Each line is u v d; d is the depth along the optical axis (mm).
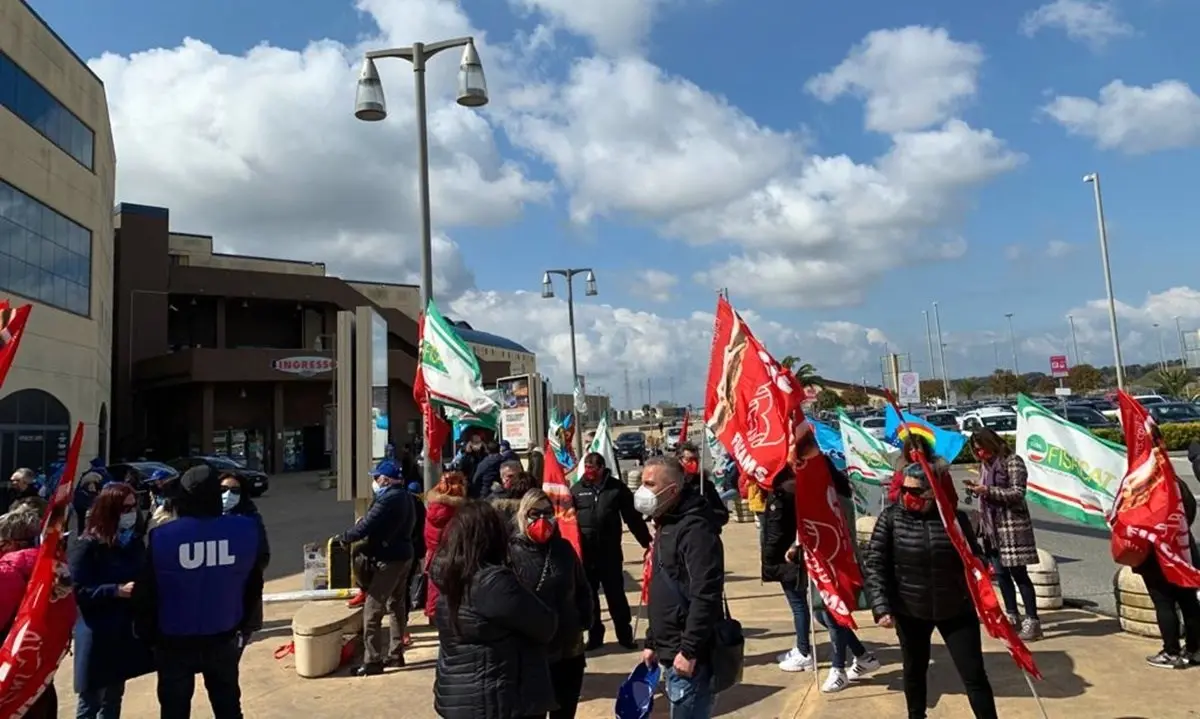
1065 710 5133
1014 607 6820
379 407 10727
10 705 3682
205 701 6035
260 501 28047
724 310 6016
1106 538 11930
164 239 42156
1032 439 8367
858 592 6035
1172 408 28938
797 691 5789
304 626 6656
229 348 43844
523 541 3996
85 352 26094
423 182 9945
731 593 9266
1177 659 5805
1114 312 31141
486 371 57406
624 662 6734
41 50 23594
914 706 4590
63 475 3936
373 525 6605
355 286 56656
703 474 5969
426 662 6945
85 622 4547
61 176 24641
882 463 10188
